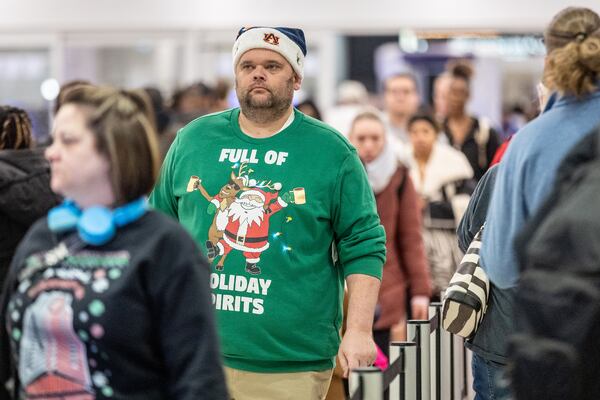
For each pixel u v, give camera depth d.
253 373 7.28
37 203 8.39
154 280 4.86
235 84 7.55
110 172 4.93
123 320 4.82
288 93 7.43
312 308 7.29
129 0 23.52
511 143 6.43
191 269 4.89
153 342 4.92
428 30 22.88
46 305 4.89
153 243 4.88
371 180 11.42
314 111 14.48
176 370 4.87
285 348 7.25
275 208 7.29
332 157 7.39
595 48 6.16
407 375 7.14
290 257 7.25
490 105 23.34
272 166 7.36
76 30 23.73
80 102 4.96
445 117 15.41
